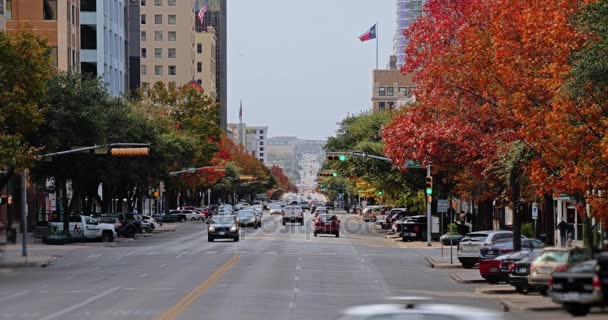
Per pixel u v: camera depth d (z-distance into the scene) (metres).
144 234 106.50
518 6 41.59
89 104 77.75
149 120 105.94
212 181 161.88
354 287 44.44
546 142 38.66
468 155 58.47
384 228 120.50
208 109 147.88
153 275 50.28
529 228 78.25
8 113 56.12
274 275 50.81
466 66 51.16
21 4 107.94
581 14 37.78
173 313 32.31
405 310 14.96
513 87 41.44
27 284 45.09
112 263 60.56
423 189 94.12
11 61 56.12
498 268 45.91
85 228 88.44
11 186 97.62
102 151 64.81
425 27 61.88
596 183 37.38
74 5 113.56
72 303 35.81
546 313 32.81
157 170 104.31
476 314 14.84
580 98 37.06
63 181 86.25
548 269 37.06
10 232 87.69
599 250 25.91
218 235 88.00
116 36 135.50
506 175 50.50
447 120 58.69
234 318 31.03
